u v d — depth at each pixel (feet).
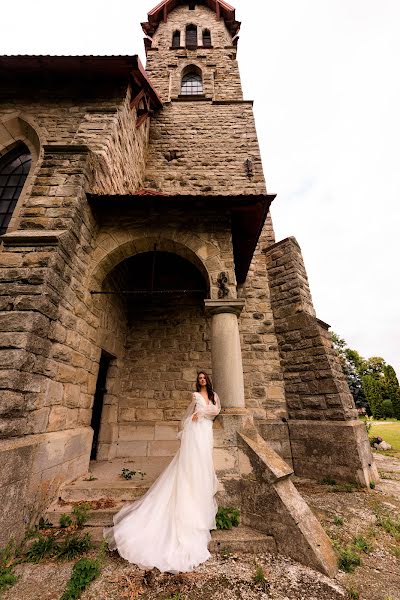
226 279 15.03
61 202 13.65
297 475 18.61
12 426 9.13
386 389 101.65
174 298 24.11
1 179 18.76
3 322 10.31
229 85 37.65
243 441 11.46
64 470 11.80
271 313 23.27
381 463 25.05
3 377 9.37
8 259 11.63
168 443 19.57
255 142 32.17
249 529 10.09
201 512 9.46
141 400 21.08
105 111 19.13
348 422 18.06
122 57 19.13
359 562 8.91
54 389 11.66
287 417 20.06
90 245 15.31
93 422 18.60
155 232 16.19
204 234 16.21
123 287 22.45
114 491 11.48
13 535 8.47
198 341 22.70
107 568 8.20
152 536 8.75
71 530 9.64
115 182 19.02
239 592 7.43
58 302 12.09
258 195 15.34
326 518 12.29
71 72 20.18
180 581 7.78
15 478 8.75
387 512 12.94
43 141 18.37
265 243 26.61
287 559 8.98
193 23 44.50
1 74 20.15
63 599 6.96
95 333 16.22
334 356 21.22
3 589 7.32
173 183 29.12
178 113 34.27
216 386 13.12
